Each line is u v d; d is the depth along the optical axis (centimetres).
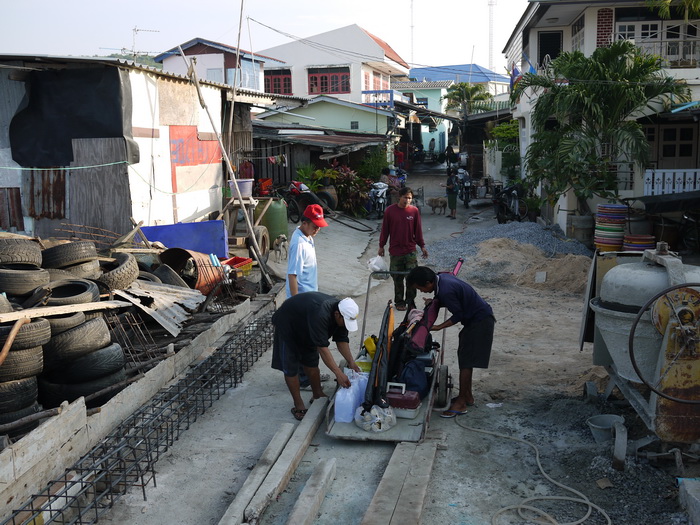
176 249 939
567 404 620
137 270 799
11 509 409
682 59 1866
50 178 1005
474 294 605
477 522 445
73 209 1006
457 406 618
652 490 470
